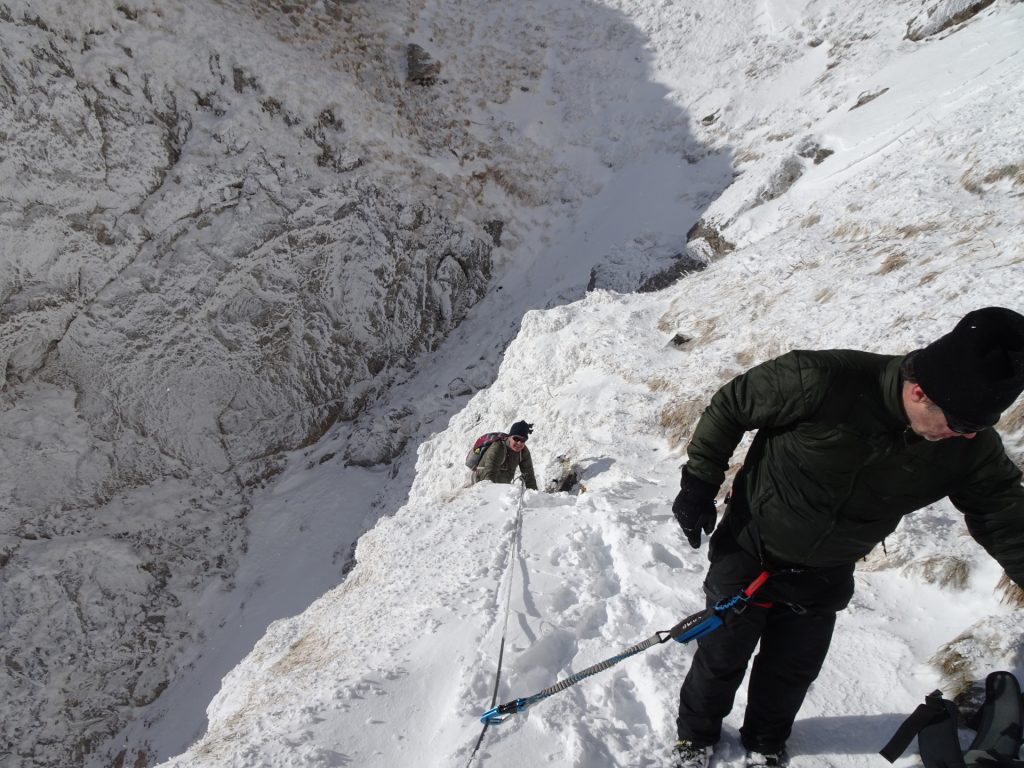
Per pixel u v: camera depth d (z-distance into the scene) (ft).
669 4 75.66
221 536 47.42
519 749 9.22
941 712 7.75
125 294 47.98
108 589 43.01
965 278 19.95
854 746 8.60
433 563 15.53
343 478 50.26
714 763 8.70
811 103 59.62
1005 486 6.84
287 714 10.56
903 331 19.33
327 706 10.36
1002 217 22.86
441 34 71.05
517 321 56.34
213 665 41.75
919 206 26.71
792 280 27.07
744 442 19.44
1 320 44.24
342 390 54.95
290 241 53.52
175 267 49.49
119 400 47.70
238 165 52.08
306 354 53.78
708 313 28.43
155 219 49.06
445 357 57.93
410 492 37.32
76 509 45.29
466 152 65.62
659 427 22.94
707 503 7.57
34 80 45.65
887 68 54.44
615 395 25.61
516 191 66.59
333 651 14.25
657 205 61.62
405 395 55.01
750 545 7.63
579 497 17.70
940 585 11.25
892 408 6.46
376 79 63.72
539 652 11.09
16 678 39.45
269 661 19.07
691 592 12.34
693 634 7.85
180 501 48.01
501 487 19.21
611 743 9.30
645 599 12.27
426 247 60.13
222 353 50.88
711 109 66.28
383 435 50.96
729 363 23.67
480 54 71.97
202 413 50.03
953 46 49.26
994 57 42.34
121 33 49.88
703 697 8.27
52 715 39.37
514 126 68.80
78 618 41.73
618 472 21.20
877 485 6.83
